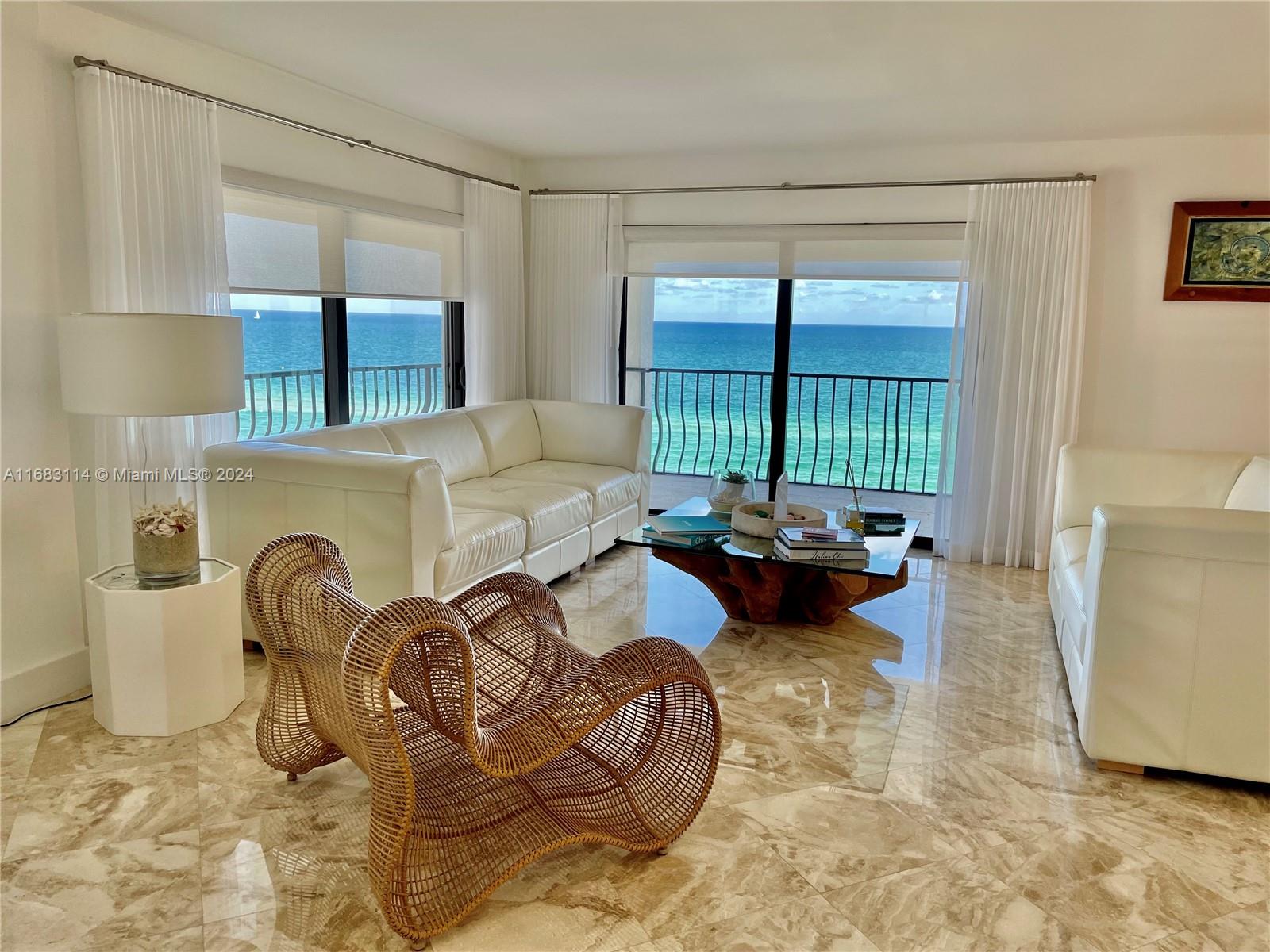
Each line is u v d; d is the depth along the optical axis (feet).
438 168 16.99
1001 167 16.97
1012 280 16.80
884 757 9.40
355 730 6.44
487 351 18.58
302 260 14.21
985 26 10.50
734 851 7.63
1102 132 15.76
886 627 13.67
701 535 13.15
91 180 10.47
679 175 19.13
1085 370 16.99
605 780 7.91
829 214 18.28
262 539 11.79
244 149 12.80
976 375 17.20
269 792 8.46
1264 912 6.90
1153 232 16.31
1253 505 11.82
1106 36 10.75
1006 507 17.57
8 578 9.96
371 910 6.76
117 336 9.15
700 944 6.45
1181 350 16.47
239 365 10.12
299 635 7.47
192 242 11.69
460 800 7.38
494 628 8.77
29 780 8.61
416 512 11.10
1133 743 8.91
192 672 9.67
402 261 16.52
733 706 10.62
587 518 16.08
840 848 7.68
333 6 10.32
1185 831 8.05
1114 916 6.82
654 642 7.56
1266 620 8.34
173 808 8.15
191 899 6.85
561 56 12.03
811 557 12.01
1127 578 8.68
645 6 10.05
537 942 6.45
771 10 10.12
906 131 16.10
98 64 10.32
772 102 14.28
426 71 12.98
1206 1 9.53
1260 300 15.87
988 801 8.52
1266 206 15.62
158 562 9.57
